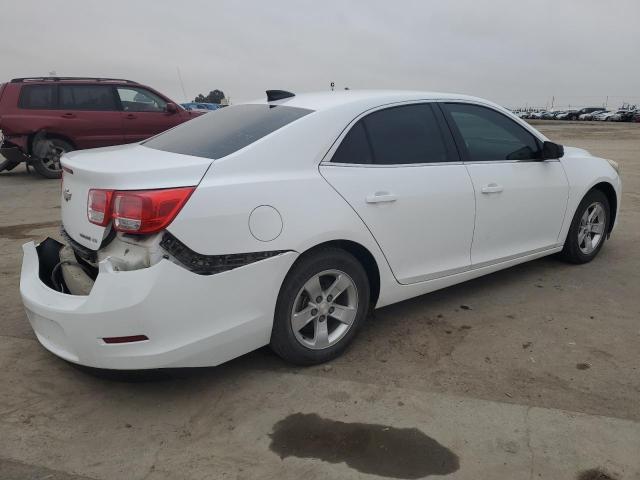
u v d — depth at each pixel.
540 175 4.29
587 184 4.69
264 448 2.51
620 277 4.70
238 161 2.82
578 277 4.69
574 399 2.88
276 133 3.00
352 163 3.21
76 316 2.53
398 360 3.29
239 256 2.71
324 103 3.32
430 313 3.96
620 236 6.05
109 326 2.49
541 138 4.36
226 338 2.75
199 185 2.64
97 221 2.67
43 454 2.45
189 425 2.67
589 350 3.41
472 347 3.45
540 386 3.00
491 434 2.59
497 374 3.13
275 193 2.84
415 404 2.83
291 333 3.04
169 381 3.05
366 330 3.69
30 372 3.13
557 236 4.61
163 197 2.52
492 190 3.88
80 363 2.63
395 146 3.44
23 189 9.47
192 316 2.61
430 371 3.17
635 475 2.33
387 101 3.51
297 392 2.95
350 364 3.25
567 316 3.91
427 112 3.70
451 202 3.62
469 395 2.91
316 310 3.13
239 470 2.36
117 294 2.47
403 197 3.36
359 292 3.28
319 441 2.55
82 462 2.40
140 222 2.50
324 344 3.20
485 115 4.05
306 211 2.93
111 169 2.67
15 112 9.85
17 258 5.26
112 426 2.66
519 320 3.84
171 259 2.54
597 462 2.40
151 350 2.55
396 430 2.62
